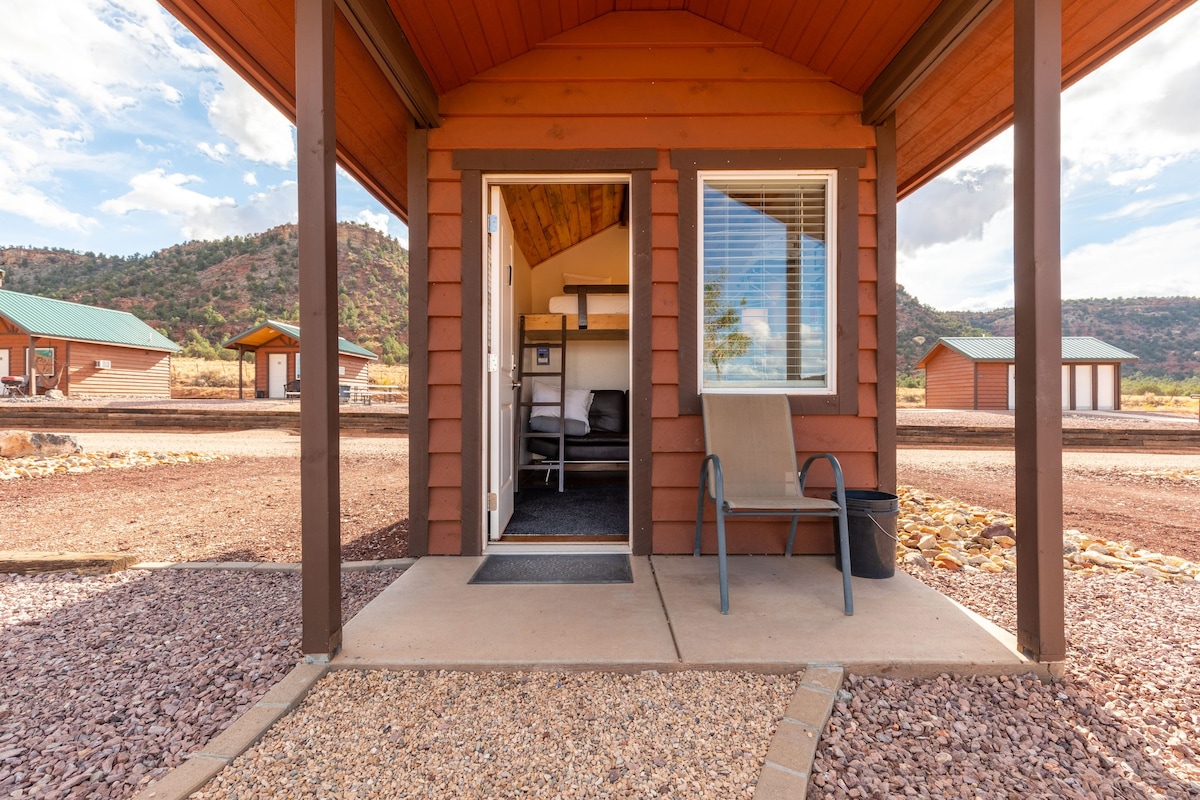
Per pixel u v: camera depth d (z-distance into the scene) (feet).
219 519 14.76
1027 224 6.44
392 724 5.51
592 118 10.61
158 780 4.75
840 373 10.63
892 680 6.40
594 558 10.49
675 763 4.96
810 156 10.56
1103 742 5.41
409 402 10.61
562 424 16.28
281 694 5.83
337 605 6.73
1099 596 9.30
